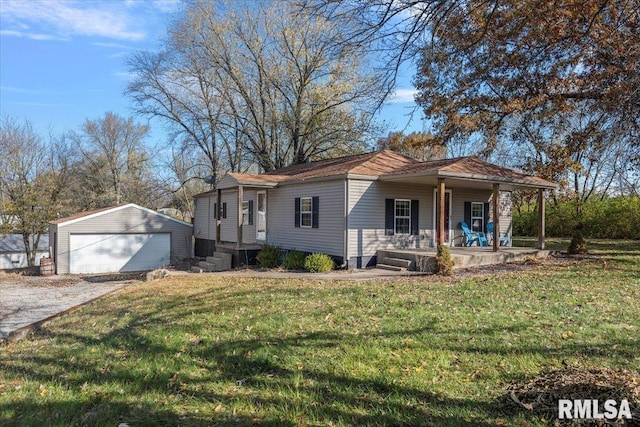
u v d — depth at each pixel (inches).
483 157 772.6
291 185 658.8
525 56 577.6
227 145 1167.6
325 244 591.2
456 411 135.5
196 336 233.6
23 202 1005.8
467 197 689.6
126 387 165.8
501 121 713.6
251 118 1093.8
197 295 371.6
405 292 342.3
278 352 197.9
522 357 181.3
